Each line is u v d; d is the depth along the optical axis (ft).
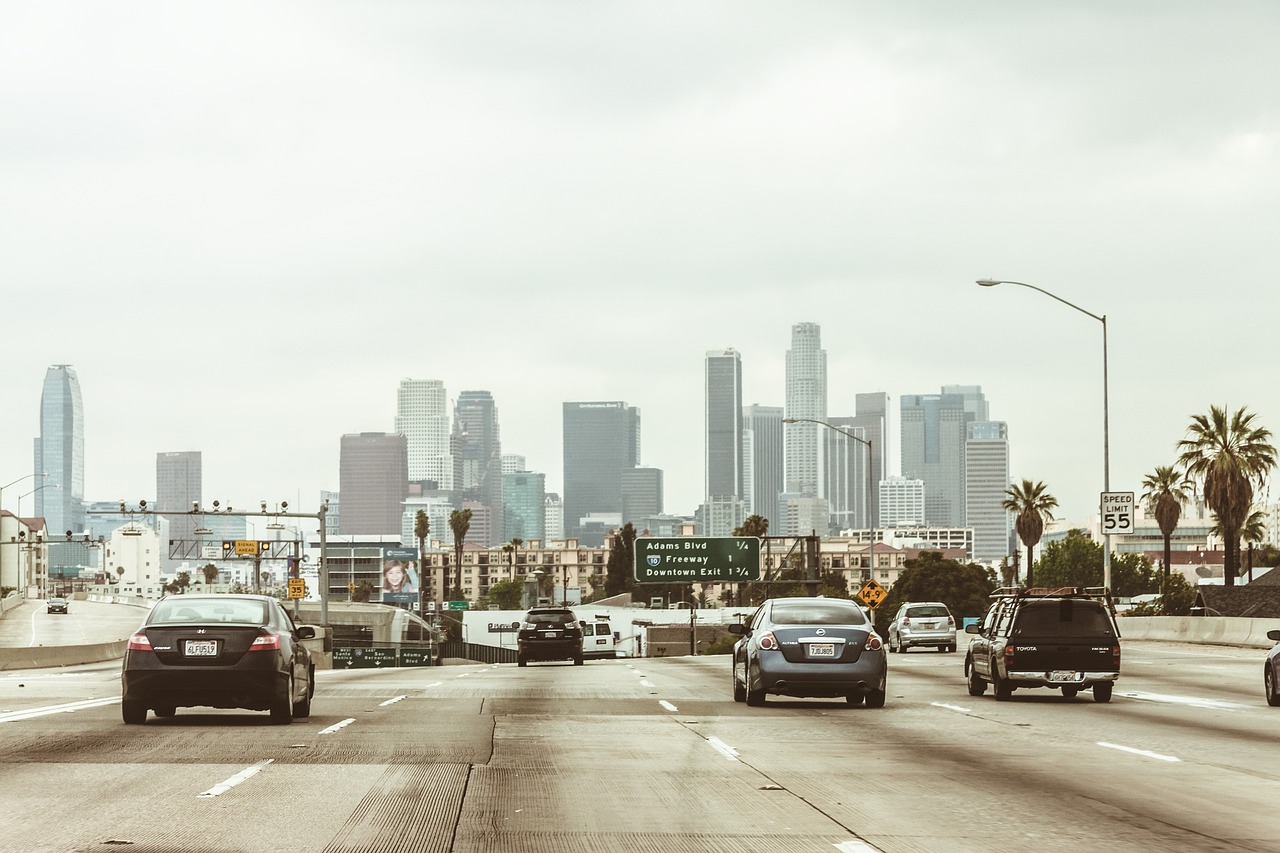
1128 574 530.68
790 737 57.11
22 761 46.01
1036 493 357.41
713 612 472.85
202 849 30.09
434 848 30.63
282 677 60.23
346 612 450.30
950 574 383.86
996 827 34.06
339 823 33.78
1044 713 71.61
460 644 429.79
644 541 254.27
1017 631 80.07
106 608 536.01
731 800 38.40
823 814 35.99
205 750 49.75
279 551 434.30
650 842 31.65
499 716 67.21
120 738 54.13
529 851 30.40
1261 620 166.61
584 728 60.49
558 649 152.56
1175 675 111.55
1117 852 30.73
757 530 551.18
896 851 30.73
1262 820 35.42
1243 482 238.89
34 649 173.06
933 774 44.60
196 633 59.26
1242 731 61.05
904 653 177.27
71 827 32.73
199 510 231.09
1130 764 47.75
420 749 50.62
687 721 64.90
